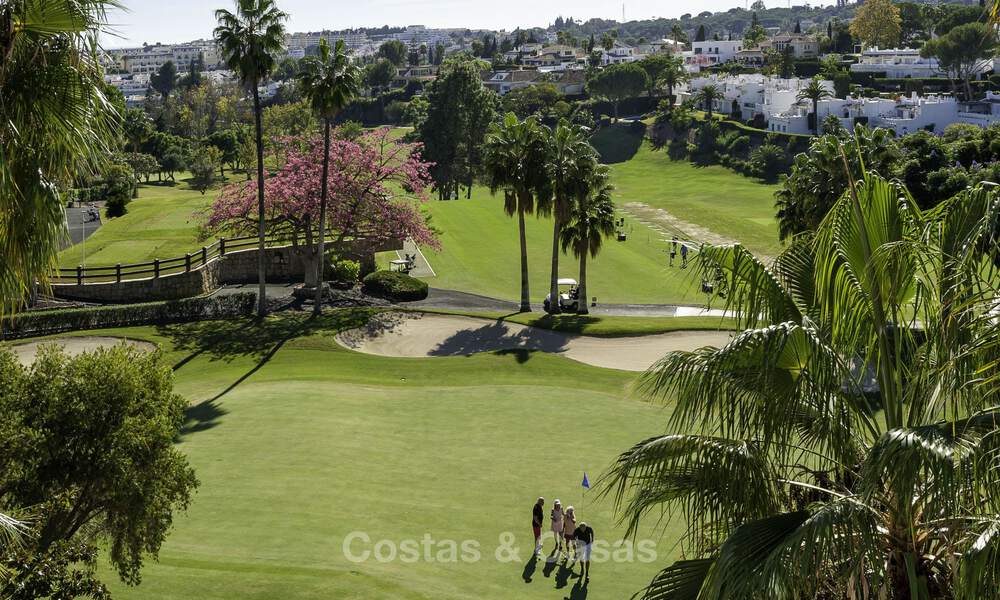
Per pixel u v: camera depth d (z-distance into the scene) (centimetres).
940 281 951
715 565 874
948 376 930
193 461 2770
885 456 820
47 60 911
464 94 11838
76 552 1411
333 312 5231
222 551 2083
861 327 1016
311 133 6062
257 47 4841
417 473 2658
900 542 945
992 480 820
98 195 9231
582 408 3388
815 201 4316
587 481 2514
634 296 6006
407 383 3850
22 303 1016
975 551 783
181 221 7550
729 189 12850
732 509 980
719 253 1089
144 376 1828
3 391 1659
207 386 3872
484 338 4769
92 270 5669
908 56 18588
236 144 15025
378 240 5944
